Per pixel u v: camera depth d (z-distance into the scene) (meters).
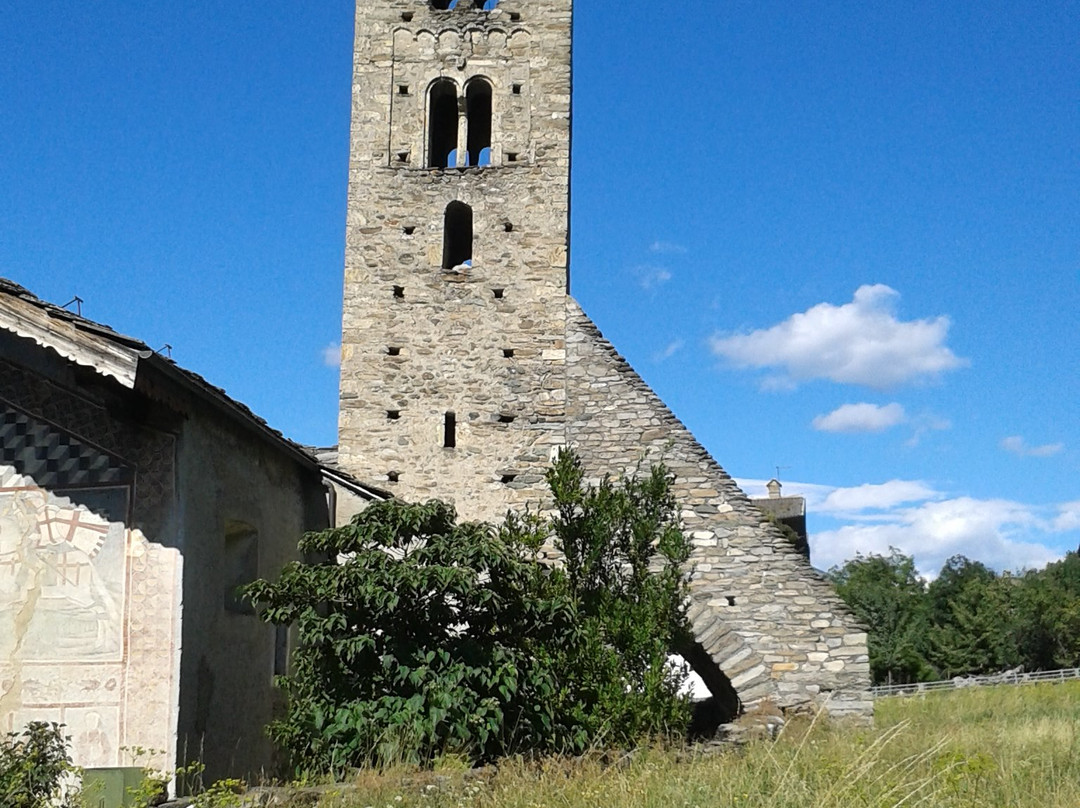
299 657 13.30
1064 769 12.04
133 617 12.02
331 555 14.38
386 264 21.98
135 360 10.91
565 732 14.17
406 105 22.81
